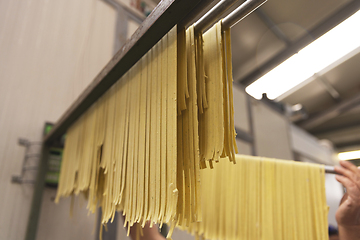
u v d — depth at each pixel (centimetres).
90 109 89
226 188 94
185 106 47
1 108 124
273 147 298
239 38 277
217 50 49
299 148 351
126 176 57
